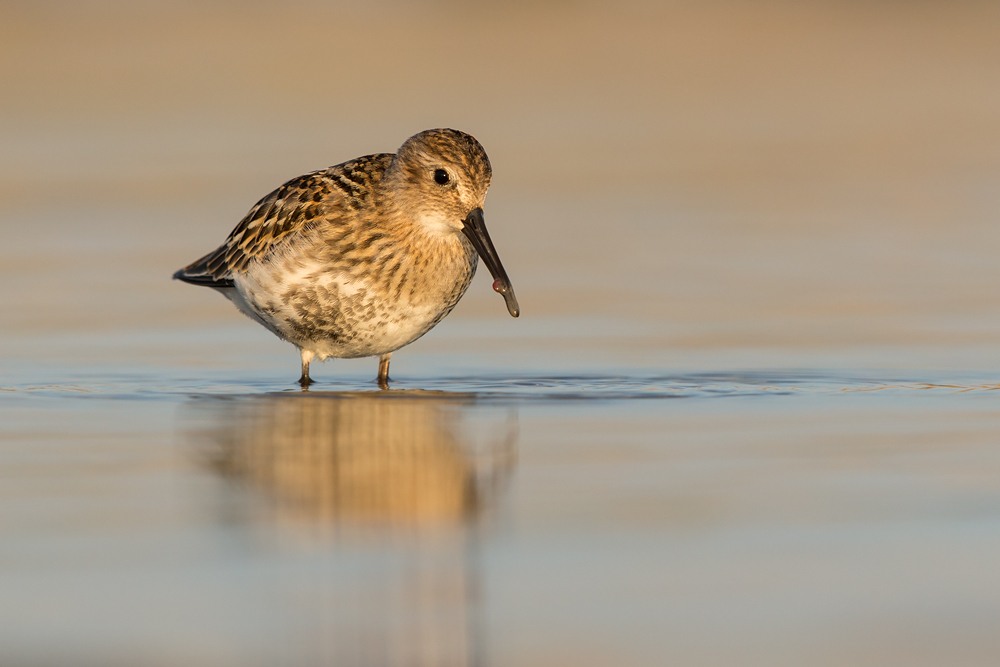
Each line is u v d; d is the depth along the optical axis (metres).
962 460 9.12
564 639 6.02
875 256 18.84
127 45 42.69
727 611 6.35
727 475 8.77
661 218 21.97
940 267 18.08
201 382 12.71
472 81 37.88
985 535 7.42
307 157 26.89
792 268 18.17
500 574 6.86
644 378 12.66
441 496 8.37
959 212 21.75
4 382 12.48
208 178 25.06
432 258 12.84
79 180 25.14
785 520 7.74
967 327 14.73
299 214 12.80
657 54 42.31
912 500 8.12
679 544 7.32
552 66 40.41
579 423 10.57
